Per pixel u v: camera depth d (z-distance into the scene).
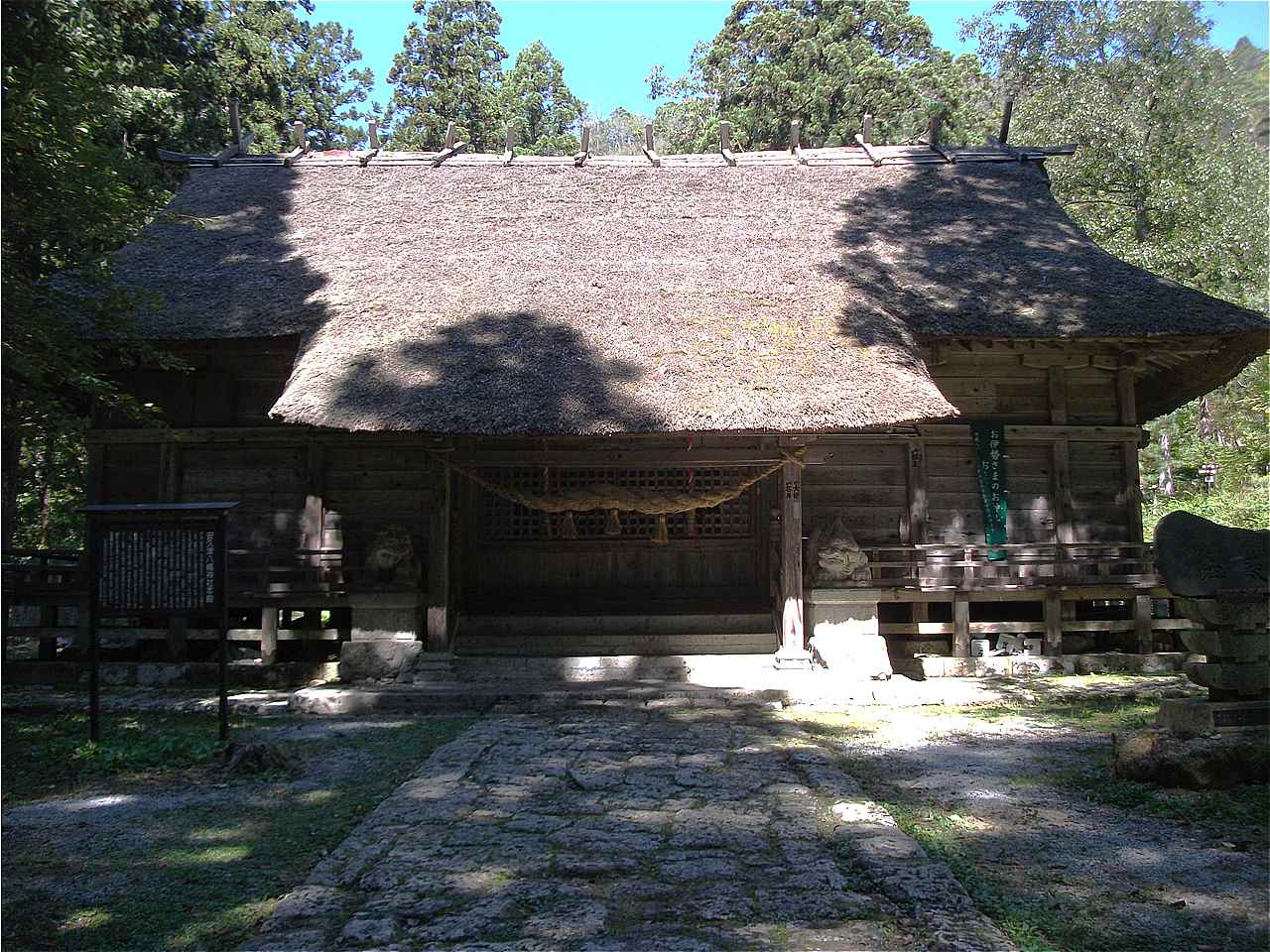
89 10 14.05
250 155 16.03
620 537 12.74
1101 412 13.03
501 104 36.72
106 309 9.84
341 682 10.86
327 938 4.38
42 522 20.95
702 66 37.25
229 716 9.80
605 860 5.29
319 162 15.73
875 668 10.89
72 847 5.74
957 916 4.52
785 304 11.70
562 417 9.74
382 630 11.05
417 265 12.69
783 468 11.33
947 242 13.25
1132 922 4.57
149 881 5.21
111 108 9.96
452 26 35.44
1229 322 11.18
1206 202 26.59
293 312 11.59
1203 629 7.04
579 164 15.78
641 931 4.41
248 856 5.60
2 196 8.77
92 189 9.08
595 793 6.61
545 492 11.27
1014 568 12.39
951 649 12.61
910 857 5.20
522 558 12.73
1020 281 12.23
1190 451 28.06
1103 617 13.58
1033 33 34.47
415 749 8.30
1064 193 27.95
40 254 10.54
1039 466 12.85
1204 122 28.16
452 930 4.38
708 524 12.78
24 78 9.15
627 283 12.24
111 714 9.84
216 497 12.64
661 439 11.88
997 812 6.32
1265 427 25.78
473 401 9.95
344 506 12.48
